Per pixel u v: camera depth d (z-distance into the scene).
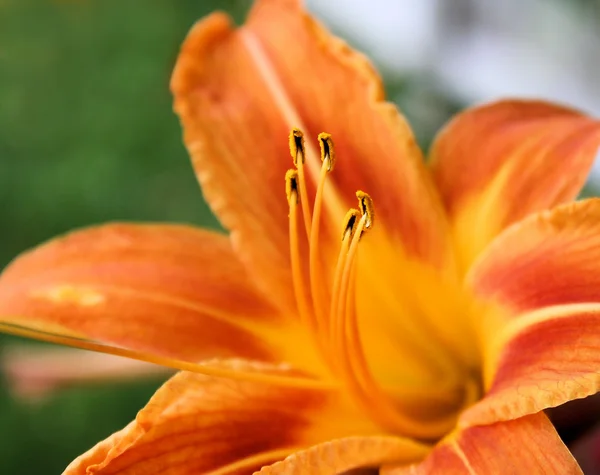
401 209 0.22
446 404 0.22
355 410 0.21
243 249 0.22
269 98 0.23
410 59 0.45
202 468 0.20
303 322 0.21
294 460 0.19
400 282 0.22
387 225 0.22
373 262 0.22
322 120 0.22
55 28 0.52
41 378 0.26
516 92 0.44
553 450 0.19
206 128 0.23
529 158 0.22
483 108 0.23
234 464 0.20
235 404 0.20
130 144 0.45
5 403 0.37
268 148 0.23
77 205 0.43
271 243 0.22
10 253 0.42
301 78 0.23
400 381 0.22
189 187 0.43
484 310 0.21
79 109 0.47
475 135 0.22
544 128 0.22
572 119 0.22
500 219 0.22
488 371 0.21
